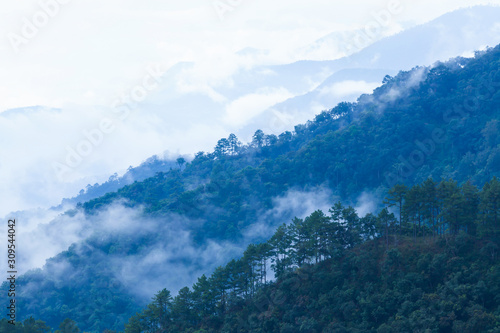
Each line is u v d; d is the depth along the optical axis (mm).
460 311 119688
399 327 121000
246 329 144375
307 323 134500
